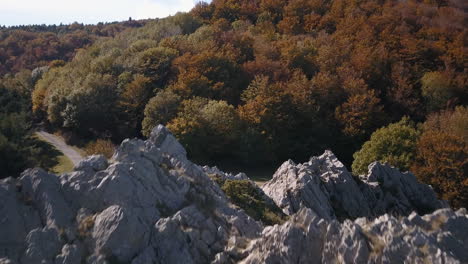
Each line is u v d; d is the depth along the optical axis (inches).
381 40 3892.7
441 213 973.2
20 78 4896.7
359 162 2551.7
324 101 3235.7
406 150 2496.3
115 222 1004.6
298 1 4921.3
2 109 3129.9
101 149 2493.8
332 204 1704.0
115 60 3823.8
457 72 3454.7
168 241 1016.2
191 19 4923.7
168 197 1144.2
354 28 4082.2
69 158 2960.1
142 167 1157.1
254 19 5049.2
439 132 2591.0
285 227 964.6
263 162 2935.5
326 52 3644.2
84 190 1085.1
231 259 1005.2
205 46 3794.3
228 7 5113.2
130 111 3329.2
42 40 6584.6
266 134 2930.6
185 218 1085.1
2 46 6210.6
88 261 970.7
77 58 4522.6
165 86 3371.1
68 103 3420.3
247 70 3479.3
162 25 4736.7
